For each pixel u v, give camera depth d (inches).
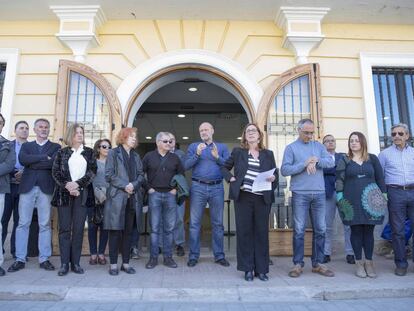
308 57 213.3
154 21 214.8
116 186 143.6
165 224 161.6
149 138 472.4
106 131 199.8
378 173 147.3
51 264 152.3
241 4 201.5
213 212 165.0
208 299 121.3
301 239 144.6
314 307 114.1
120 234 153.7
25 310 109.1
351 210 142.3
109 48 211.2
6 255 179.0
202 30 215.0
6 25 214.7
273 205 198.5
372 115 207.8
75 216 145.3
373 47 218.7
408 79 220.4
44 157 150.7
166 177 159.9
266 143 197.8
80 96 203.0
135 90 205.2
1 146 140.7
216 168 165.2
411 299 123.1
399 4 201.5
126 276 142.1
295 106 205.8
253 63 213.0
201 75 220.1
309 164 139.0
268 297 122.2
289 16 205.8
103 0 197.2
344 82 213.3
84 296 120.4
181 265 164.1
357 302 119.6
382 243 192.9
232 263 169.0
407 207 151.6
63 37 202.1
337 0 198.5
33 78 208.5
